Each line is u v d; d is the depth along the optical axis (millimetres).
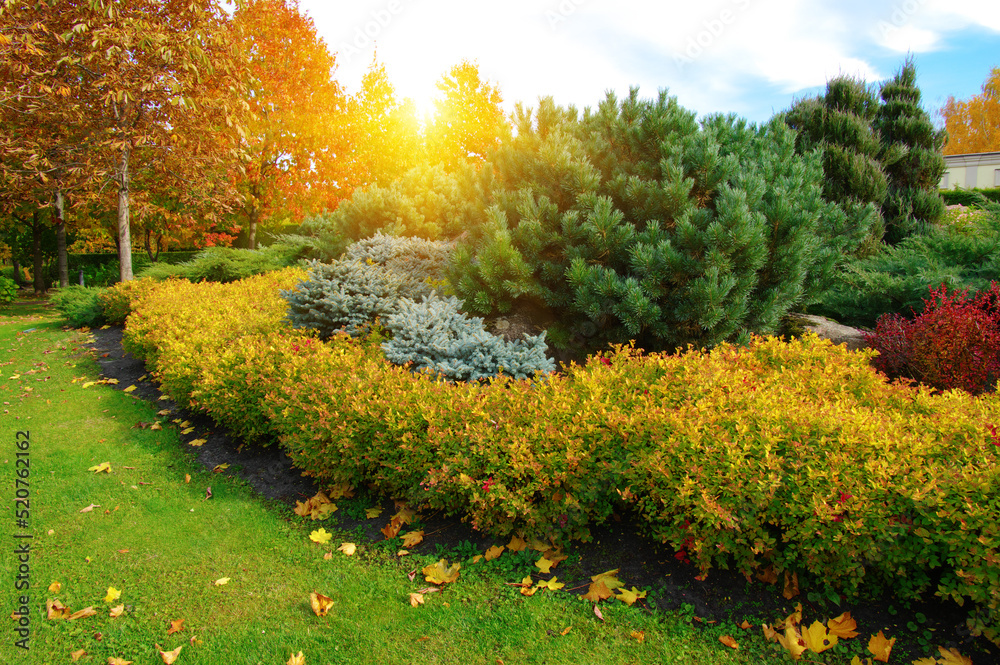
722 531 2639
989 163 25219
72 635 2508
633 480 2906
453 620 2584
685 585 2723
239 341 5191
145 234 24891
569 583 2814
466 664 2320
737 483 2584
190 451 4676
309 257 12453
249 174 14852
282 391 4141
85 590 2832
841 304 7375
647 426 3008
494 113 15086
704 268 5059
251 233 16109
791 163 6102
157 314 7312
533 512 2984
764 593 2643
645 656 2334
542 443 3107
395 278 6297
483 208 6469
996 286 5449
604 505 3115
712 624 2488
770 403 3035
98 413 5602
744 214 4852
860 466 2559
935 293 5539
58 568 3018
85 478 4117
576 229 5508
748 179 5219
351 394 3783
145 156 12180
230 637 2490
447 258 6969
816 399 3486
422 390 3676
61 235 19438
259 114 14164
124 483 4059
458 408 3412
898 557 2365
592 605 2643
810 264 5898
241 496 3896
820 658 2279
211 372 4848
